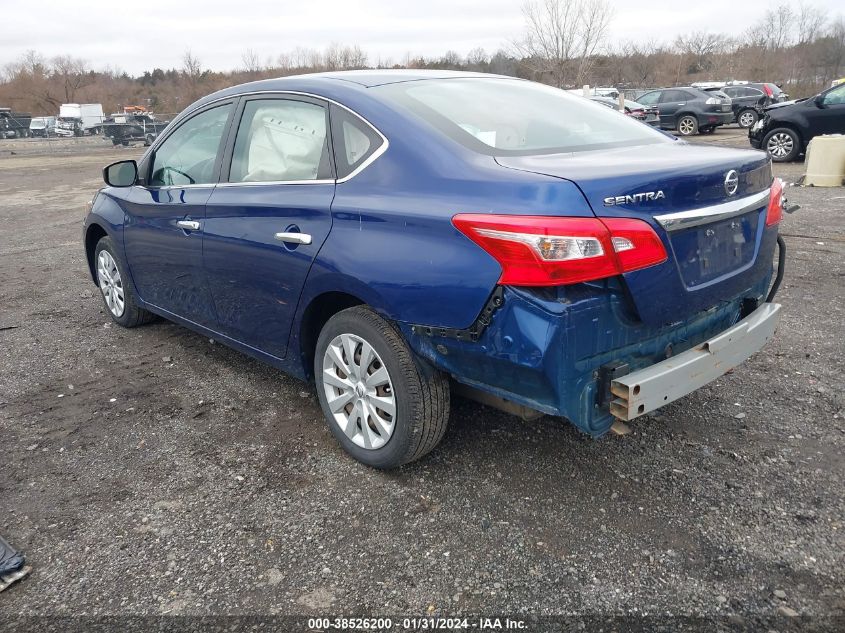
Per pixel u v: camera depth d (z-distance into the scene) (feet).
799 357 13.71
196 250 12.45
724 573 7.85
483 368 8.25
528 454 10.46
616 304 7.77
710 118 69.15
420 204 8.50
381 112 9.58
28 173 69.77
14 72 251.80
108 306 17.31
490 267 7.75
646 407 7.95
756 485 9.47
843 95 43.14
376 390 9.72
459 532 8.71
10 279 22.97
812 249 22.15
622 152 9.26
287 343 11.10
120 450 11.03
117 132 113.50
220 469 10.37
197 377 13.89
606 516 8.93
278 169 10.87
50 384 13.74
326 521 9.03
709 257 8.66
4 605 7.70
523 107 10.63
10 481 10.18
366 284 9.03
